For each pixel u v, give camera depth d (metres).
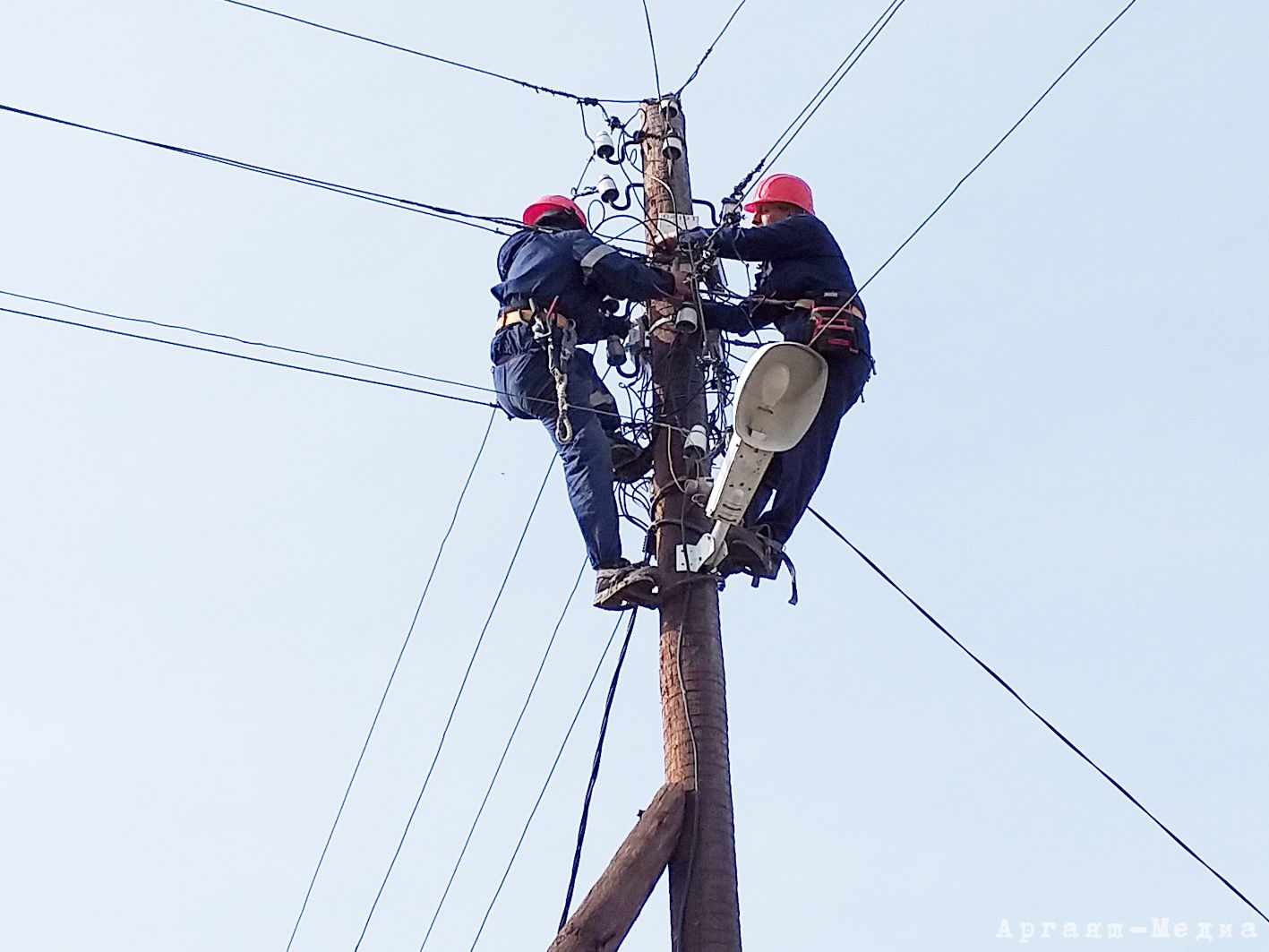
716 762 19.75
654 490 21.77
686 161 24.61
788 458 21.80
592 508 21.36
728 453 19.05
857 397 22.95
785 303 23.03
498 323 23.31
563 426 22.12
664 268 23.38
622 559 21.08
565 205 24.59
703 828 19.33
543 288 22.89
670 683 20.23
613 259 22.72
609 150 24.64
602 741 20.83
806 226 23.22
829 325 22.58
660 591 20.78
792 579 21.78
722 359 22.92
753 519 21.98
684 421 21.89
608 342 22.94
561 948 18.02
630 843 19.02
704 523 21.23
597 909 18.36
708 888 19.02
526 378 22.81
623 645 21.25
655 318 22.81
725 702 20.31
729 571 21.50
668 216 23.78
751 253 23.06
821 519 22.69
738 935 18.94
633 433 22.70
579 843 20.25
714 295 23.30
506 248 23.86
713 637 20.52
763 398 18.72
